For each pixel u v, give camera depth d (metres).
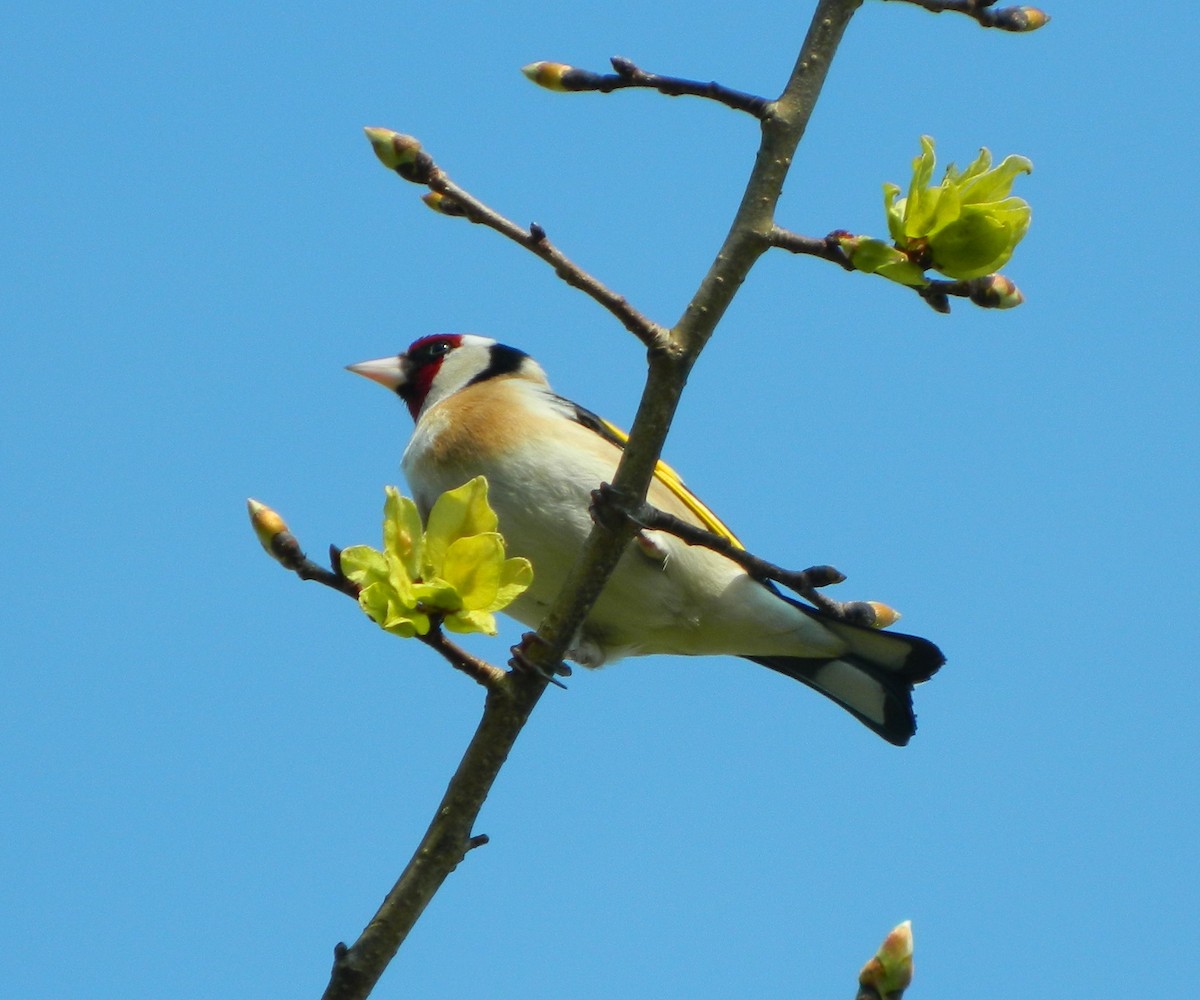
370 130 6.22
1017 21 6.53
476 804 6.14
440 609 5.25
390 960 5.97
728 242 6.19
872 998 4.75
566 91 6.56
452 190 6.21
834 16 6.39
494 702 6.19
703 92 6.41
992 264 5.57
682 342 6.18
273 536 5.79
